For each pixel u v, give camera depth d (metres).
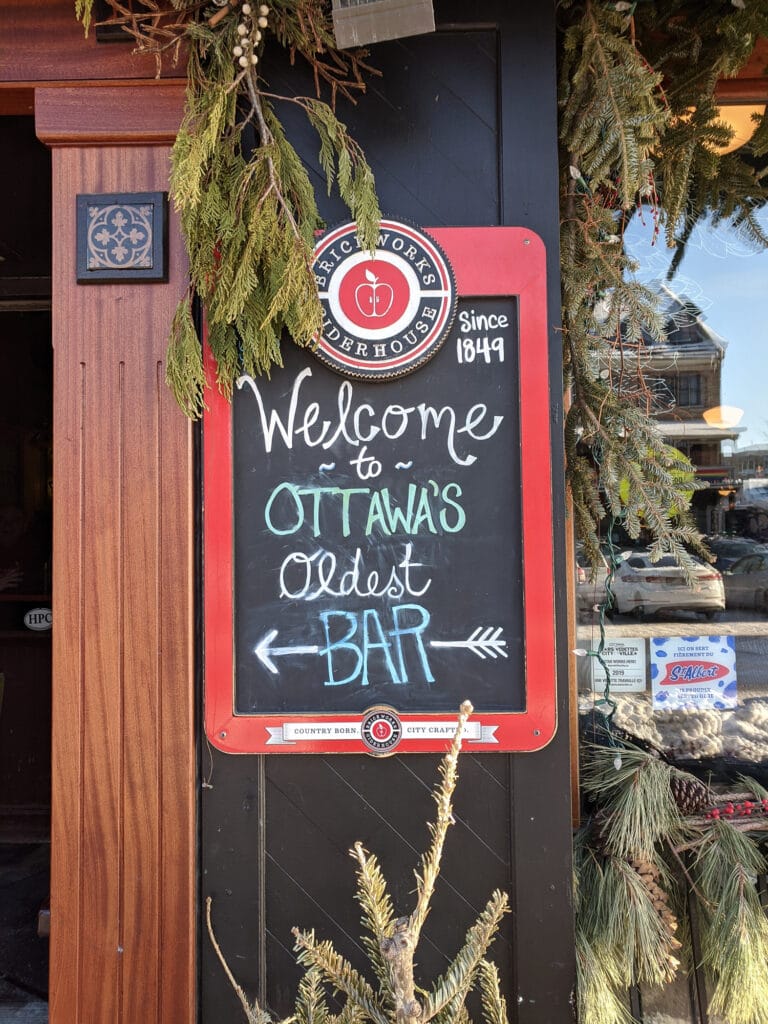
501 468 1.91
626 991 2.07
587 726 2.44
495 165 1.92
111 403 1.93
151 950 1.89
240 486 1.92
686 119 2.06
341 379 1.92
